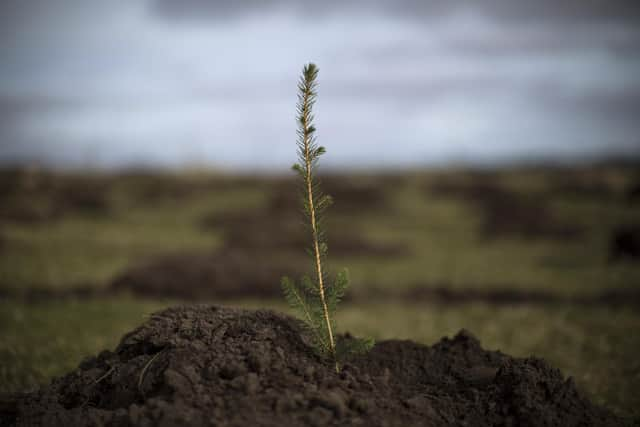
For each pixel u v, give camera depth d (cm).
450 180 4897
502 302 1027
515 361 357
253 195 3756
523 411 302
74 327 711
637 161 5922
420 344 418
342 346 326
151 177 4231
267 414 264
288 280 336
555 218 2372
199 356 307
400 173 5853
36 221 2350
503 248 1875
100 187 3612
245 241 1828
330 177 3991
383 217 2859
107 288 1091
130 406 271
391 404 296
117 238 1934
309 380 298
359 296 1080
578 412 316
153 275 1120
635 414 435
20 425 284
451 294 1101
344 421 266
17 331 681
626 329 741
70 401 321
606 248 1770
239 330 338
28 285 1084
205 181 4253
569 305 971
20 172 3247
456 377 363
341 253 1650
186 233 2167
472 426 300
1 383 474
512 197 3475
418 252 1755
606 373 546
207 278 1113
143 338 340
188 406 268
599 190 3591
